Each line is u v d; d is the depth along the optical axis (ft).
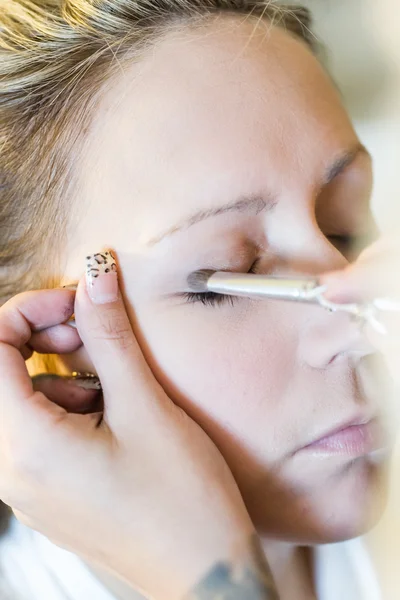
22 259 1.61
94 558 1.53
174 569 1.48
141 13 1.54
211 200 1.46
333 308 1.34
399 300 1.31
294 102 1.50
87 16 1.55
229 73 1.49
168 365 1.51
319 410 1.48
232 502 1.49
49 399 1.57
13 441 1.51
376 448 1.51
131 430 1.50
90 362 1.59
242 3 1.58
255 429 1.50
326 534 1.54
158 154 1.47
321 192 1.56
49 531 1.54
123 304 1.51
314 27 1.89
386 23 1.99
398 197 1.99
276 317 1.48
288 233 1.50
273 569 1.73
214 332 1.49
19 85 1.56
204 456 1.49
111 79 1.51
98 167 1.51
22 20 1.57
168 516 1.48
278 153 1.48
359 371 1.49
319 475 1.51
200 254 1.47
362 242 1.67
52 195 1.55
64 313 1.54
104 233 1.51
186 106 1.48
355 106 2.02
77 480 1.49
